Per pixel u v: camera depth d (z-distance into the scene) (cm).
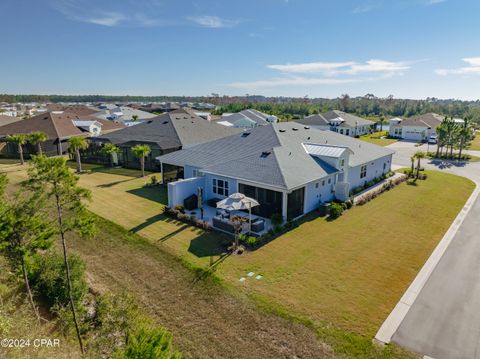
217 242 1852
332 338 1127
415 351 1074
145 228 2038
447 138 4925
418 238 1955
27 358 898
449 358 1046
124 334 1104
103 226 2061
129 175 3519
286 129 3266
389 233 2025
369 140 7094
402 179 3425
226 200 1953
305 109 13550
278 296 1351
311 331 1159
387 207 2550
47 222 1129
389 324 1195
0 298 1138
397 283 1464
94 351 1041
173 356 790
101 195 2745
